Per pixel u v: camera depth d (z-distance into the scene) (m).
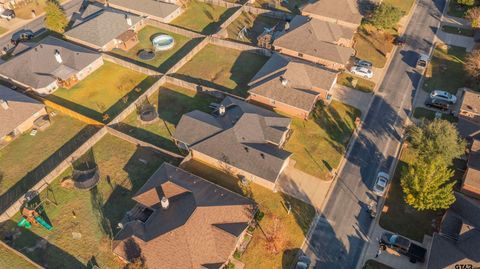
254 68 77.00
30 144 63.59
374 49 80.19
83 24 83.69
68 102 70.88
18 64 74.06
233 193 52.00
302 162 59.03
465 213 48.47
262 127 59.72
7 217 52.75
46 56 75.25
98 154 61.28
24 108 65.19
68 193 55.78
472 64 68.94
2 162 60.88
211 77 75.31
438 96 67.12
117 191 55.84
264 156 55.50
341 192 54.97
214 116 64.00
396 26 85.56
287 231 50.59
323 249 48.69
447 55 77.69
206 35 86.31
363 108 67.56
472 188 52.38
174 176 53.47
